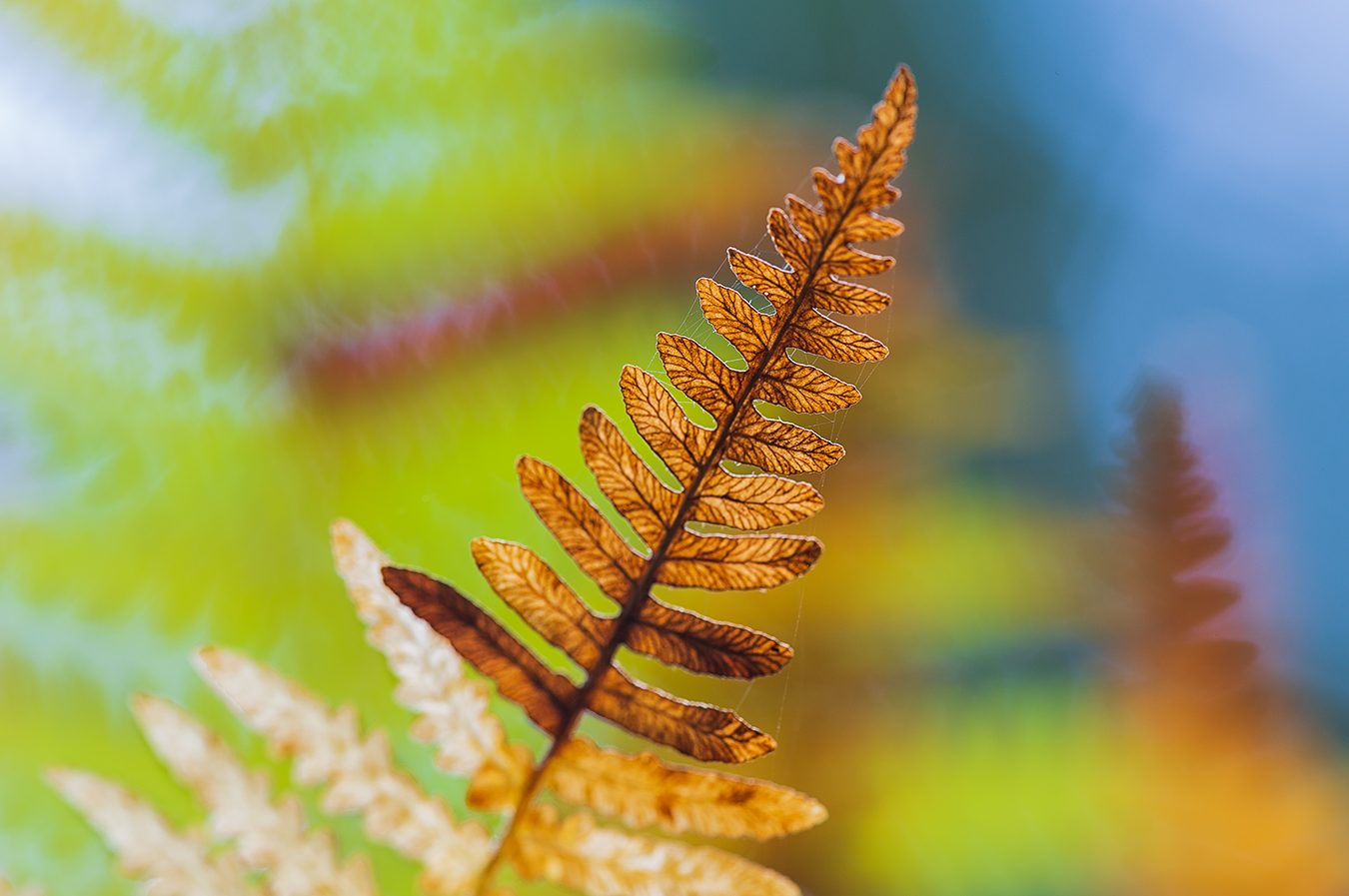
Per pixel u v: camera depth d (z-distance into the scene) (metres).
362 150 0.38
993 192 0.64
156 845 0.17
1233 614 0.25
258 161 0.36
